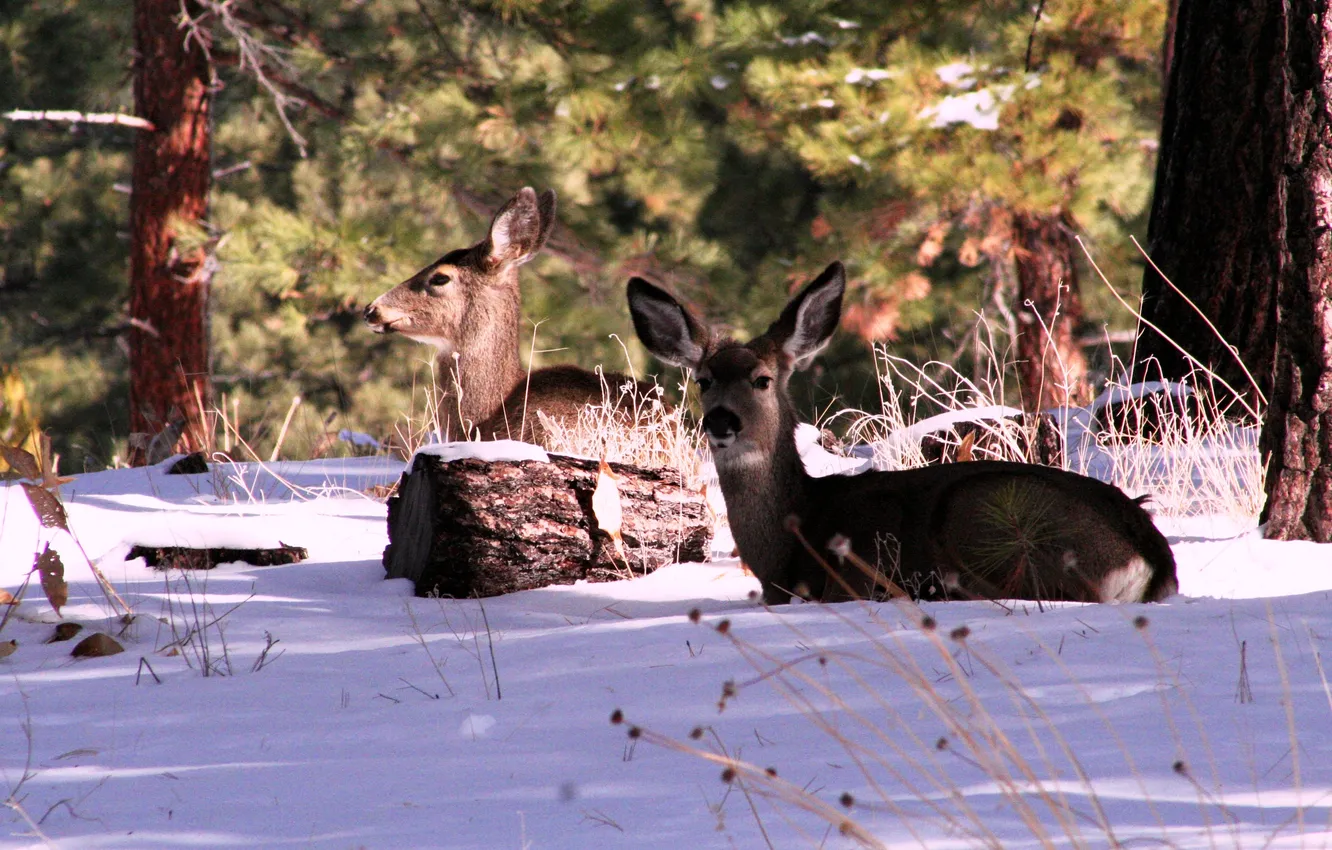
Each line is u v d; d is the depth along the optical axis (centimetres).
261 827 596
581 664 891
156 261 3416
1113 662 801
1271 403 1322
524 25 3578
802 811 584
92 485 2042
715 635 934
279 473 2117
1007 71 3306
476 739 742
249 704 849
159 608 1205
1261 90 1892
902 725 705
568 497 1314
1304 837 507
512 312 1980
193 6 3578
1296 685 739
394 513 1372
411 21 3891
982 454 1689
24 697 891
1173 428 1827
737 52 3559
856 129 3234
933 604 1010
